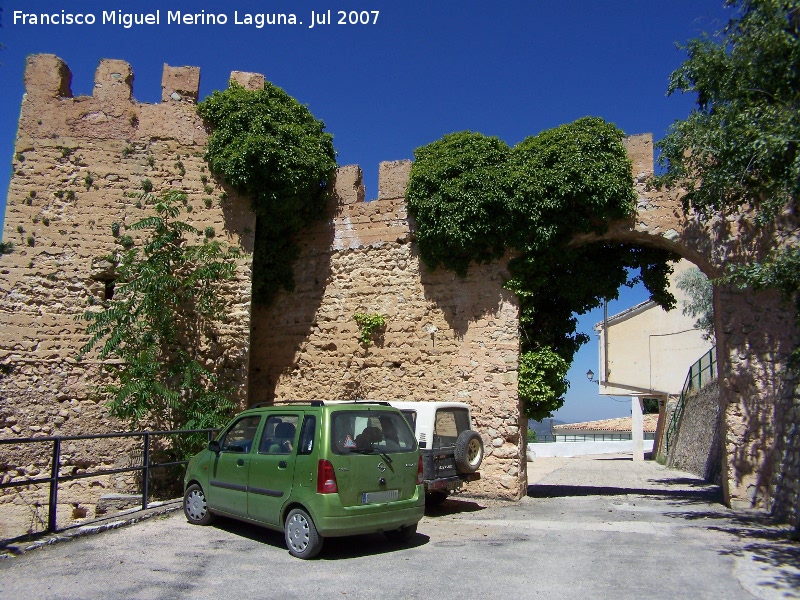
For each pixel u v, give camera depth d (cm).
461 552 796
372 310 1456
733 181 990
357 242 1495
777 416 1118
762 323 1161
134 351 1282
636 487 1645
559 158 1276
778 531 948
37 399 1294
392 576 682
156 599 596
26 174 1366
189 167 1425
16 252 1329
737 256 1198
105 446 1302
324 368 1480
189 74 1462
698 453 2181
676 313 2973
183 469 1278
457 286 1385
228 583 650
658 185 1162
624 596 621
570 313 1433
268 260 1523
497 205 1306
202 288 1366
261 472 816
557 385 1350
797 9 904
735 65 1001
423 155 1415
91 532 854
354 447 772
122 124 1422
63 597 596
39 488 1272
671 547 834
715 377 2155
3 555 727
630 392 3123
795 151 889
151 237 1373
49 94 1407
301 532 752
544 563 742
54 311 1326
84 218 1369
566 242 1323
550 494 1423
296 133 1438
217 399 1312
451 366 1366
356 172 1530
